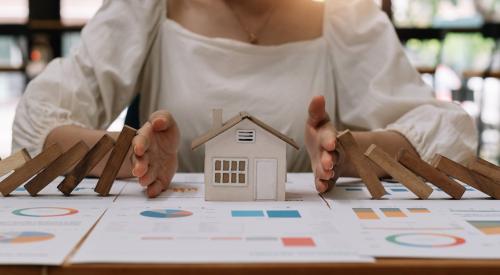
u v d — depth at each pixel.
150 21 0.98
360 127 0.97
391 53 0.97
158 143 0.66
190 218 0.53
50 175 0.65
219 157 0.62
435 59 2.32
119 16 0.96
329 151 0.64
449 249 0.43
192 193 0.67
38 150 0.83
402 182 0.65
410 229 0.49
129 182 0.74
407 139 0.83
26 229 0.48
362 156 0.64
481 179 0.66
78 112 0.90
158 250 0.42
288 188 0.71
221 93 0.94
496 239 0.46
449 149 0.82
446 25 2.31
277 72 0.97
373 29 0.98
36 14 2.27
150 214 0.55
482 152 2.28
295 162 0.95
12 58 2.28
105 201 0.62
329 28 1.00
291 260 0.40
